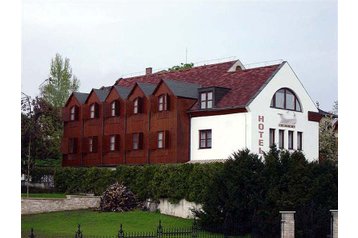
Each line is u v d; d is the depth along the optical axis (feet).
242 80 173.68
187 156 170.50
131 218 148.25
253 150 157.89
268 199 127.75
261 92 162.30
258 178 131.75
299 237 119.96
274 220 124.36
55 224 137.80
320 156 211.00
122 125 189.47
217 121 165.48
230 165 134.31
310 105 176.45
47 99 268.41
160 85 176.55
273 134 165.27
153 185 162.81
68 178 192.34
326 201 129.18
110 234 122.21
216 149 164.66
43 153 219.00
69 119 210.59
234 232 128.16
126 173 172.24
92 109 201.26
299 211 123.34
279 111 166.61
